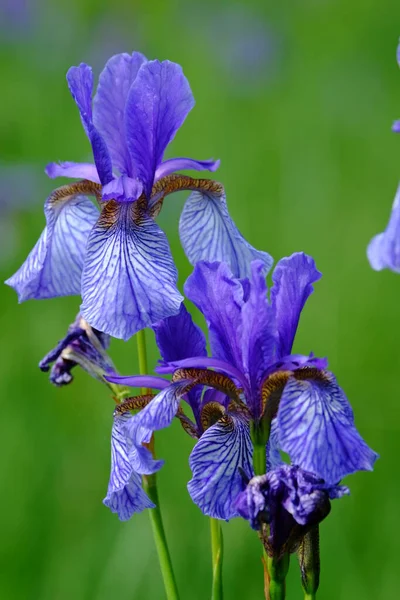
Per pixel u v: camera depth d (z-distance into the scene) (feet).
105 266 2.22
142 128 2.29
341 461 2.09
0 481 2.93
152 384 2.21
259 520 2.10
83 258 2.34
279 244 3.59
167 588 2.30
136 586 2.78
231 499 2.16
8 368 3.11
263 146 4.01
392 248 2.10
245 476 2.15
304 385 2.13
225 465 2.16
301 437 2.10
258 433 2.16
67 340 2.37
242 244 2.35
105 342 2.39
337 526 2.83
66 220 2.35
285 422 2.11
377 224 3.73
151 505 2.21
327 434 2.10
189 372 2.19
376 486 2.91
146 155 2.31
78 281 2.34
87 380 3.07
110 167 2.29
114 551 2.81
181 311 2.25
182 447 2.91
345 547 2.81
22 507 2.91
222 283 2.18
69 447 3.00
